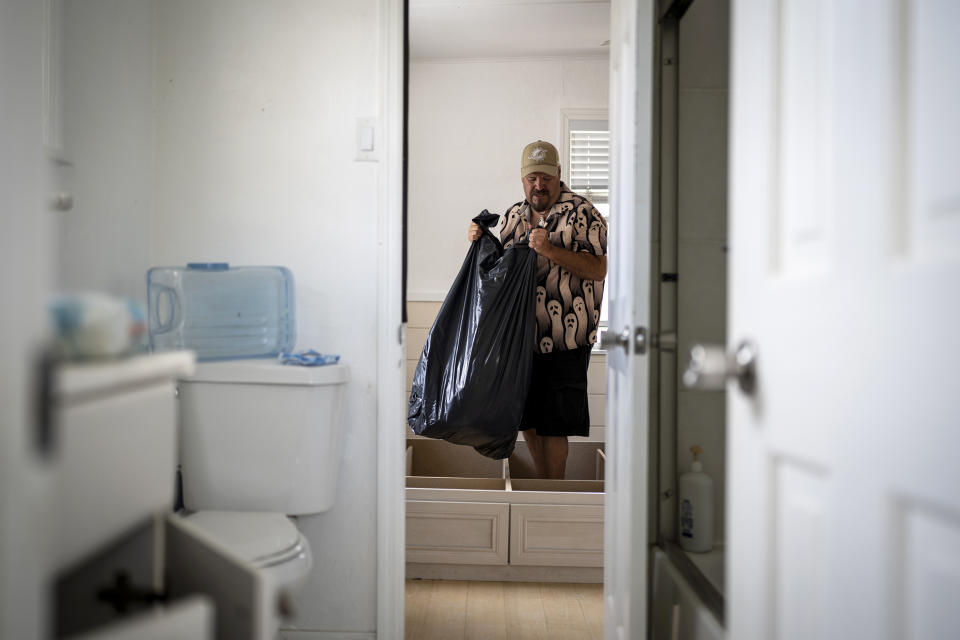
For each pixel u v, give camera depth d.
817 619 0.71
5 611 0.51
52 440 0.55
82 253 1.63
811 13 0.74
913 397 0.57
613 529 1.71
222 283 1.88
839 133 0.69
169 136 1.99
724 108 1.84
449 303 2.62
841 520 0.67
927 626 0.57
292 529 1.60
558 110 3.84
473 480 2.64
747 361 0.84
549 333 2.87
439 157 3.86
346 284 1.99
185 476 1.80
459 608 2.27
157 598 0.96
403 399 2.02
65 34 1.54
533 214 2.99
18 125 0.56
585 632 2.11
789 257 0.78
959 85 0.55
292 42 1.98
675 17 1.83
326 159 1.98
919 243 0.59
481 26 3.41
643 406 1.38
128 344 0.94
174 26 1.98
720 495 1.84
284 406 1.77
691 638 1.46
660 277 1.84
